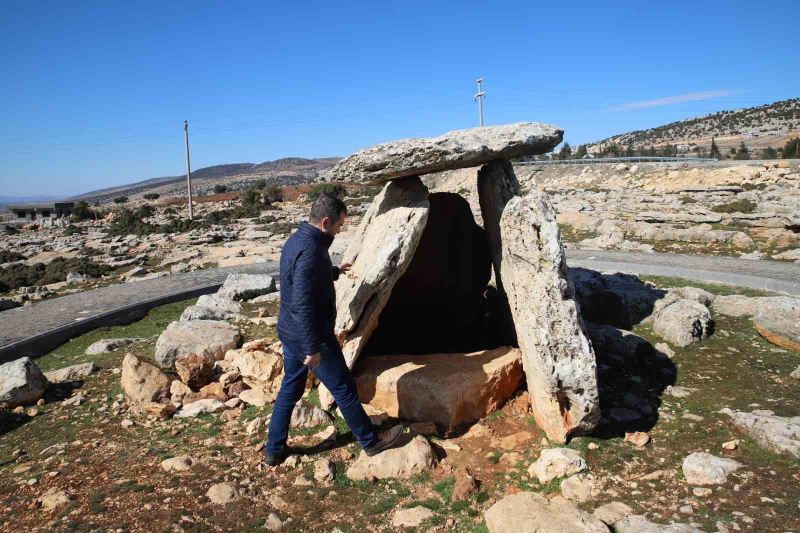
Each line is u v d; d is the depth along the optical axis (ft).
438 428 18.98
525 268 18.81
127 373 22.48
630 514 13.89
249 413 20.40
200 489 15.42
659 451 17.08
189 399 21.97
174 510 14.39
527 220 18.70
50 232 129.70
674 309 27.81
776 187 85.35
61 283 55.36
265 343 25.72
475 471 16.47
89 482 15.99
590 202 93.86
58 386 24.41
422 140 21.43
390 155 21.17
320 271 15.23
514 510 13.70
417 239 21.29
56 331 33.99
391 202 22.68
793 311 25.90
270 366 22.90
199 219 126.31
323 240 15.57
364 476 16.06
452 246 28.96
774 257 47.57
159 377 22.63
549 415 17.69
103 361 28.27
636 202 86.43
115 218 146.61
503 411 19.92
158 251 76.07
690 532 12.78
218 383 22.95
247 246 75.66
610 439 17.84
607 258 49.70
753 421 17.42
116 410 21.33
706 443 17.35
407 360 21.58
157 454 17.60
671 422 18.93
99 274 59.72
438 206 29.01
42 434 19.66
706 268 43.52
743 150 203.92
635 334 26.30
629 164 143.13
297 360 16.14
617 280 34.88
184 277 53.88
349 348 20.66
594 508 14.32
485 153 21.27
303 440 18.06
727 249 51.57
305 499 15.05
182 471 16.47
